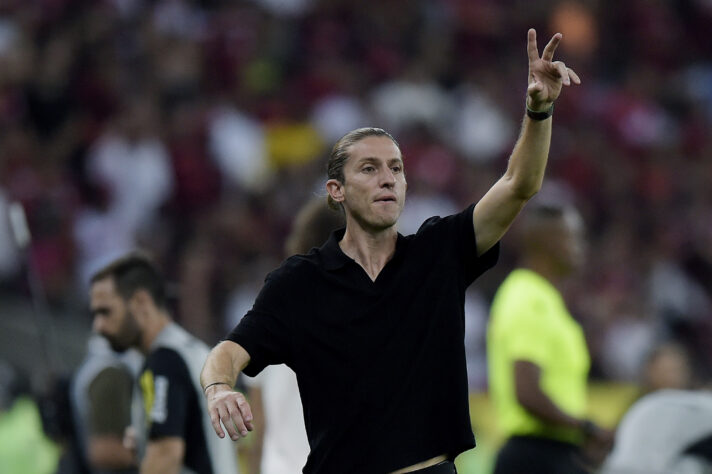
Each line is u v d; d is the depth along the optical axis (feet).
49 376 79.87
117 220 164.14
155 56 186.60
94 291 69.26
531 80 48.08
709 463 78.59
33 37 183.21
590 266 182.29
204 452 66.08
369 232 49.11
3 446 102.83
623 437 80.12
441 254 49.11
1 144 165.99
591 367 162.71
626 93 218.38
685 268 192.65
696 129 219.41
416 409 47.62
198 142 173.88
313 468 48.42
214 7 199.93
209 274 153.89
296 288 48.85
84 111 178.29
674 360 96.78
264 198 171.63
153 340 69.05
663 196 203.21
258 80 193.77
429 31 211.00
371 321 48.14
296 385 66.54
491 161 195.52
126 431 70.03
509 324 78.23
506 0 221.46
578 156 199.82
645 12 233.96
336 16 207.31
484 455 127.85
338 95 194.18
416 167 182.29
